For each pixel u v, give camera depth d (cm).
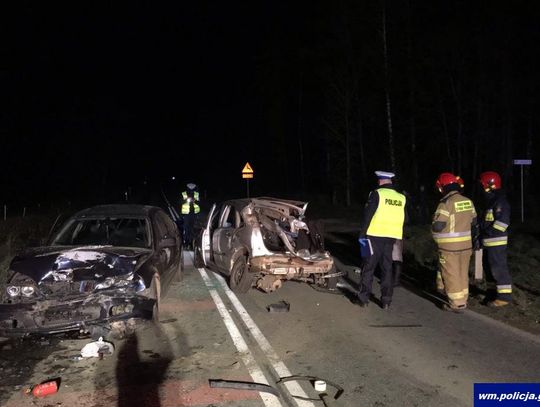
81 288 641
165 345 649
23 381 548
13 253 1197
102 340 639
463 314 775
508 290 791
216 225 1093
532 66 2569
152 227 814
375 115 2908
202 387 525
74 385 535
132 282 659
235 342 656
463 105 2725
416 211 2147
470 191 2973
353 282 1016
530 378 538
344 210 3005
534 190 2950
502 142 2694
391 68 2598
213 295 911
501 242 789
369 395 504
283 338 672
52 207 3159
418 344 642
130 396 506
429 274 1080
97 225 820
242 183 6144
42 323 625
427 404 484
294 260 865
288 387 523
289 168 4700
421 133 2866
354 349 628
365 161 3200
